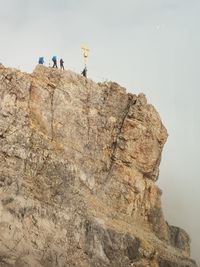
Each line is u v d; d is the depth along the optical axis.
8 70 87.12
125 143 92.69
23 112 85.44
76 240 79.94
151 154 93.81
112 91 94.44
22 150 82.56
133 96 95.56
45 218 79.06
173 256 88.50
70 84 91.38
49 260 76.38
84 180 87.25
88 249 80.38
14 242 75.12
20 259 74.12
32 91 88.06
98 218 83.94
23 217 77.38
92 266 79.12
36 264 74.81
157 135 94.94
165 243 91.06
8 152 81.62
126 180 91.44
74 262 78.06
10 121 83.81
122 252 82.56
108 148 92.25
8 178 79.12
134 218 90.44
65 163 85.12
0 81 85.62
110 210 87.62
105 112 92.88
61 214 80.62
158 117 95.81
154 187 93.56
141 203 91.81
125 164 92.25
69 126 89.44
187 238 101.38
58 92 90.00
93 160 90.06
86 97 92.06
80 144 89.56
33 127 85.94
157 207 93.12
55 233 78.75
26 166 81.94
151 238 88.81
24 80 87.75
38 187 81.19
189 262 90.06
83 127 90.50
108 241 82.31
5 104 84.56
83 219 82.06
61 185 83.25
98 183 89.38
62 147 87.75
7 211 76.69
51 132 87.88
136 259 84.06
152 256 86.00
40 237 77.31
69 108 90.12
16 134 83.25
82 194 85.81
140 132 93.56
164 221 93.62
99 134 91.69
